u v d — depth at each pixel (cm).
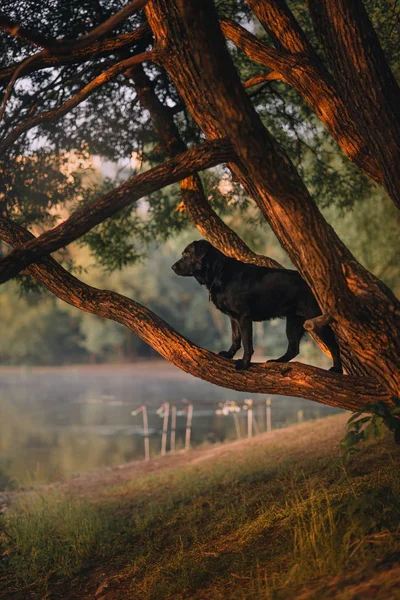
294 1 925
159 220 1134
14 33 411
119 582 599
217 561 562
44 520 873
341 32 546
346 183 1119
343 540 474
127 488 1133
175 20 553
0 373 5847
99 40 676
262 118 1025
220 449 1453
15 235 636
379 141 556
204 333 6819
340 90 573
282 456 1076
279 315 554
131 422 2394
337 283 468
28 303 6081
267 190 458
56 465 1557
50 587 633
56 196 1000
